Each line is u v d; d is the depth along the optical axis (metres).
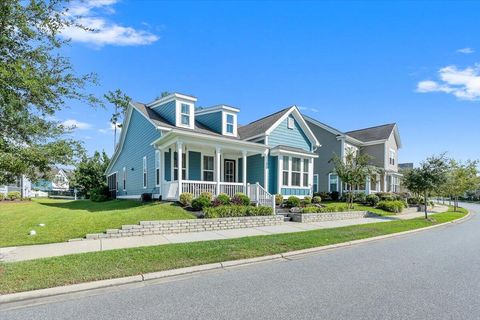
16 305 4.32
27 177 5.64
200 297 4.64
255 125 21.95
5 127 5.61
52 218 11.98
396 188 31.69
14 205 20.70
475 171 27.30
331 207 16.05
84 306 4.29
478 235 11.81
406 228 12.78
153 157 17.08
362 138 30.78
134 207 14.25
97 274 5.40
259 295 4.73
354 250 8.45
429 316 3.99
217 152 15.12
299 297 4.65
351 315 4.00
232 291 4.92
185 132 13.67
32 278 5.07
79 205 19.75
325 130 27.94
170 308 4.21
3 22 5.23
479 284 5.39
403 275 5.93
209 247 7.66
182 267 6.09
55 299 4.56
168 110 17.62
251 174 19.55
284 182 18.94
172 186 14.67
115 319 3.86
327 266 6.61
